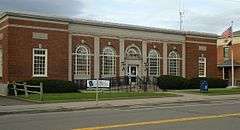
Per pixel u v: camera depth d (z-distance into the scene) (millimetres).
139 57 46781
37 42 39125
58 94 32906
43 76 39406
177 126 14422
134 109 22516
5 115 19984
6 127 14523
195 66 51375
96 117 17641
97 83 26484
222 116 17641
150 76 47062
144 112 20203
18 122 16094
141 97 30719
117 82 43469
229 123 15219
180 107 23453
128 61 46000
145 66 47031
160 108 22906
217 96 33219
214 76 53188
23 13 38312
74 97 29547
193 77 49125
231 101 29000
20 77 38094
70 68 41844
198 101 28875
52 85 36406
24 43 38406
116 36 45188
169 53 49344
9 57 37594
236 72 62719
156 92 36844
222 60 64250
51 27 39969
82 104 24938
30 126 14664
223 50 64312
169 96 32312
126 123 15289
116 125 14688
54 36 40156
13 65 37781
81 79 42531
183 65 50438
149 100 28562
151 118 17062
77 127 14172
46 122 15836
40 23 39312
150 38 47750
